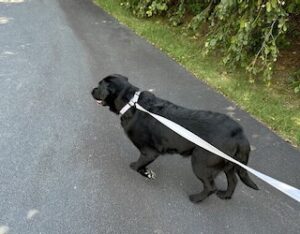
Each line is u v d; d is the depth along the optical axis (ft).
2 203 12.76
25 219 12.25
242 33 19.98
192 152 12.55
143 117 13.07
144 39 26.94
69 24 28.68
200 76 22.27
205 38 26.43
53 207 12.77
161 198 13.47
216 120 12.18
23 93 19.20
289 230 12.49
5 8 31.01
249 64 21.77
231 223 12.62
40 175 14.06
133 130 13.30
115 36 27.09
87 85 20.38
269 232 12.37
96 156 15.20
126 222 12.41
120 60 23.57
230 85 21.27
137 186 13.92
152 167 14.93
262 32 21.43
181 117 12.55
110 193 13.51
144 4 29.12
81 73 21.62
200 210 13.06
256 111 18.99
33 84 20.11
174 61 24.00
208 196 13.23
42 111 17.84
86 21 29.45
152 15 30.50
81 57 23.57
